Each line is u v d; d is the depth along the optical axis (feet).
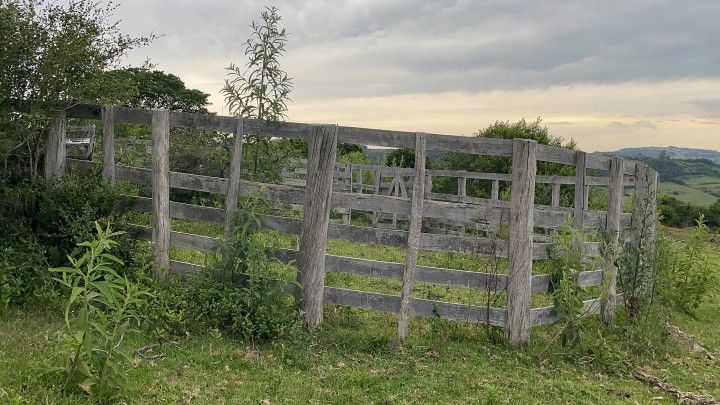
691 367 25.17
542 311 25.05
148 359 19.17
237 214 24.44
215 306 22.57
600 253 28.04
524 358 22.90
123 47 27.45
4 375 16.03
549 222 25.79
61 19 25.79
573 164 26.78
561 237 25.27
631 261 29.45
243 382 18.47
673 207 97.04
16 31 24.14
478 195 71.31
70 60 25.13
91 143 39.34
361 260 24.16
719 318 36.42
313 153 23.86
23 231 24.38
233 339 22.11
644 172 32.17
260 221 24.48
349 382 19.36
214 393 17.47
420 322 25.89
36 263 23.35
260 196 24.57
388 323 25.91
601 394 20.57
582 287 25.22
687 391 22.07
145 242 26.45
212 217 25.50
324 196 23.77
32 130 25.41
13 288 21.59
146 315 22.00
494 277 24.18
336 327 23.81
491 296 25.23
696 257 37.24
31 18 24.90
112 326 20.54
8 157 26.78
